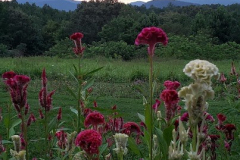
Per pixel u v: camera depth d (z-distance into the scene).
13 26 41.38
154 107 2.79
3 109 7.81
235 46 25.69
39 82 12.43
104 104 9.30
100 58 22.81
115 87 11.87
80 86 3.13
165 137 1.91
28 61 18.48
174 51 24.02
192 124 1.63
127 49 26.00
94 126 2.25
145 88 11.63
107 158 2.34
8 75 2.62
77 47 3.60
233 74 6.09
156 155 2.05
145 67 16.02
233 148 3.87
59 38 41.94
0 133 5.90
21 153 1.91
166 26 36.53
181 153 1.64
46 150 2.76
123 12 44.19
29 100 9.43
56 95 10.27
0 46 33.97
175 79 13.76
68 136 2.43
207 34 27.44
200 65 1.60
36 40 42.75
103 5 44.06
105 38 33.94
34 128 5.66
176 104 2.13
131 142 2.14
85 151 1.83
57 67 15.52
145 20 35.03
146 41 1.93
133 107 9.01
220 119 2.73
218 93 9.98
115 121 2.73
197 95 1.60
